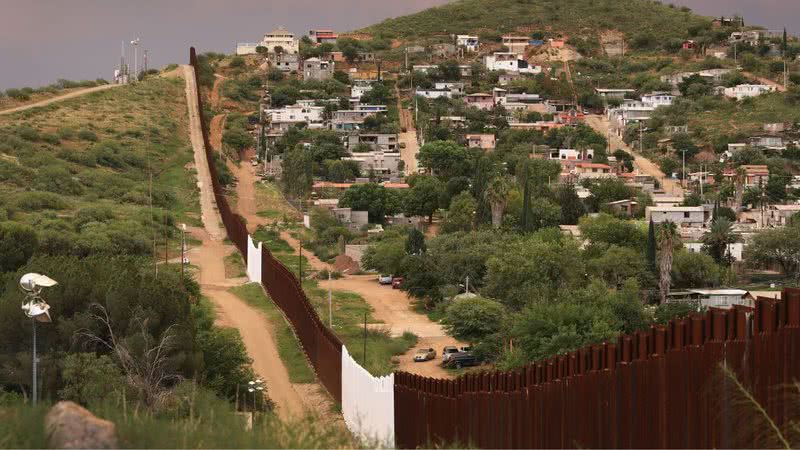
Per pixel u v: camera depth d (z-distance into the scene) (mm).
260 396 109938
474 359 153750
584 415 62469
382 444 52156
